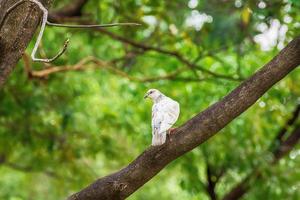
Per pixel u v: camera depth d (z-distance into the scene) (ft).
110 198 22.15
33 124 48.42
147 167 21.53
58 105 47.80
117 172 22.22
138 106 55.06
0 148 51.34
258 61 50.75
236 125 50.72
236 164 50.75
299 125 50.85
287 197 49.29
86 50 50.67
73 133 50.62
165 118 23.84
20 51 21.49
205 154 52.03
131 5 41.29
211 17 40.86
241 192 50.67
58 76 47.52
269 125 50.83
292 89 50.55
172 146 21.12
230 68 48.70
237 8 40.16
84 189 22.48
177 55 40.73
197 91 51.70
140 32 47.78
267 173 48.39
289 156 51.90
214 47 41.83
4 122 48.62
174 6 41.34
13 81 45.37
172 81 50.72
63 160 51.37
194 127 20.94
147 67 52.16
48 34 48.11
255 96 20.62
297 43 20.29
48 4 21.59
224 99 20.81
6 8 21.30
